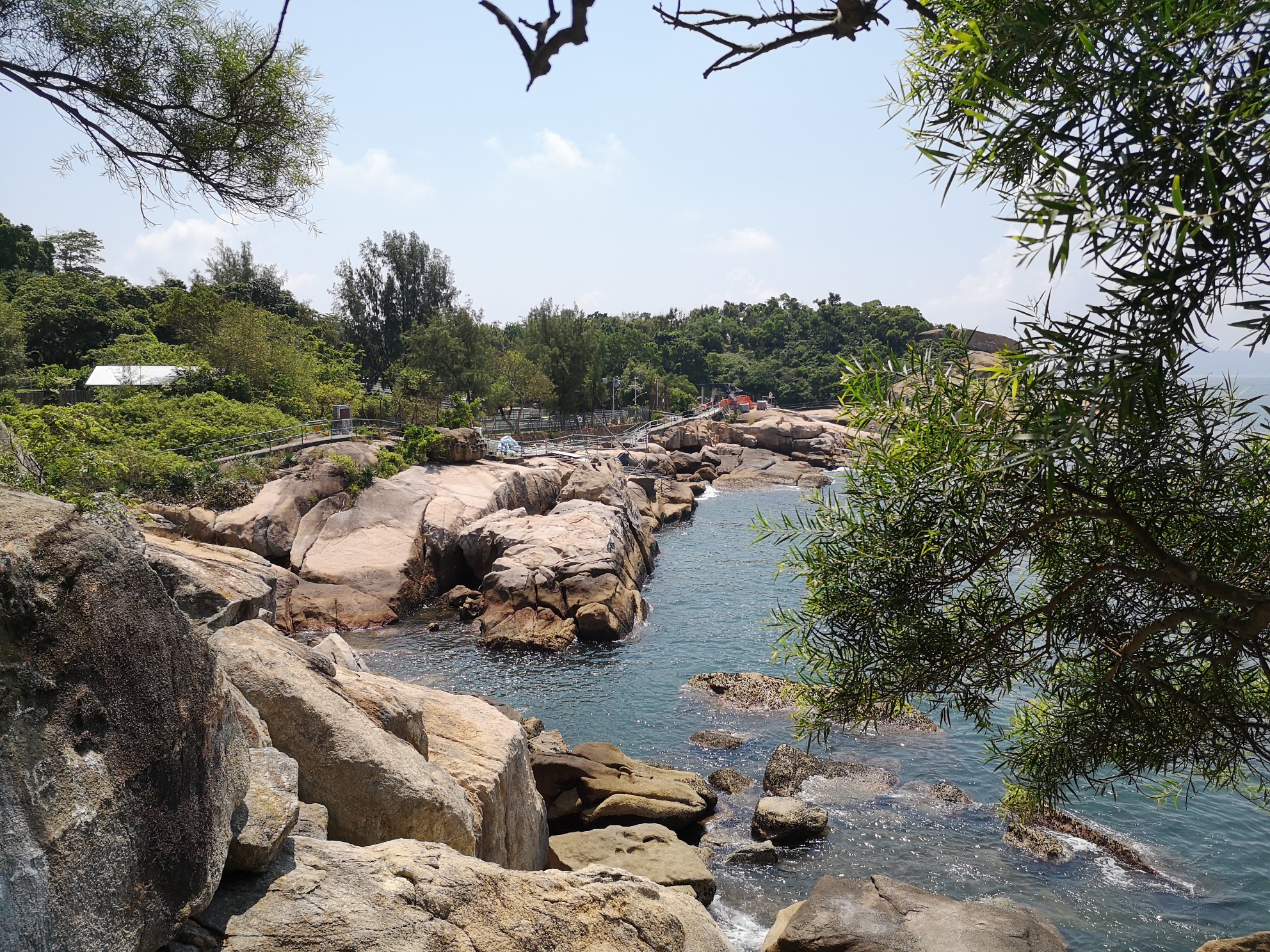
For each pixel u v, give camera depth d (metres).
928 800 18.06
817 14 2.61
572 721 22.66
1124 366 3.35
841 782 18.75
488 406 70.81
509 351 78.19
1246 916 14.12
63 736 3.57
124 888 3.75
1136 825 16.84
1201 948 8.81
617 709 23.47
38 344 66.88
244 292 89.31
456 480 40.72
